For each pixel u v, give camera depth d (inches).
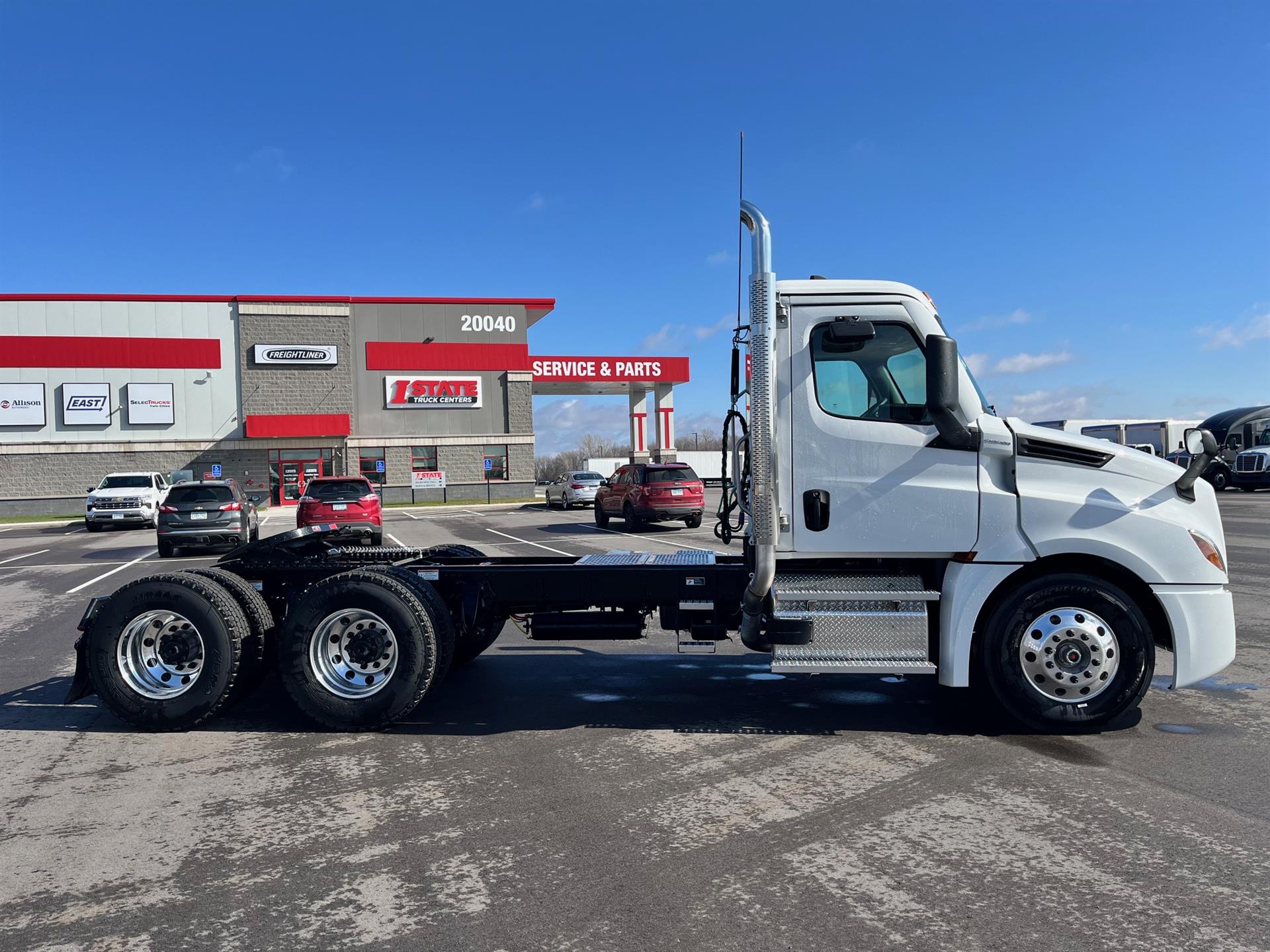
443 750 194.7
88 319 1429.6
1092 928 112.7
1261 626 325.4
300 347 1523.1
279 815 156.9
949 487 193.8
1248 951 106.7
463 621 225.1
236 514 716.0
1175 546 189.3
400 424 1589.6
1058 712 192.1
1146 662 189.8
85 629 212.5
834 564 205.2
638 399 1998.0
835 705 229.5
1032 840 141.0
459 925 116.4
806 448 197.9
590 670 274.5
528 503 1512.1
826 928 114.0
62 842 146.3
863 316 198.5
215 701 207.5
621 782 171.8
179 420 1471.5
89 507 1063.0
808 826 147.9
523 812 156.9
